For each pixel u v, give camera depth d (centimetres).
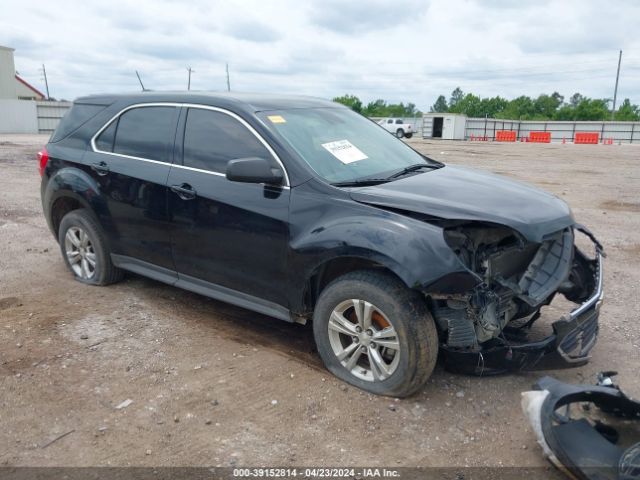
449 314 349
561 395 300
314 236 377
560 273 387
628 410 301
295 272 394
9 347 438
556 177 1579
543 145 3909
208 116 458
